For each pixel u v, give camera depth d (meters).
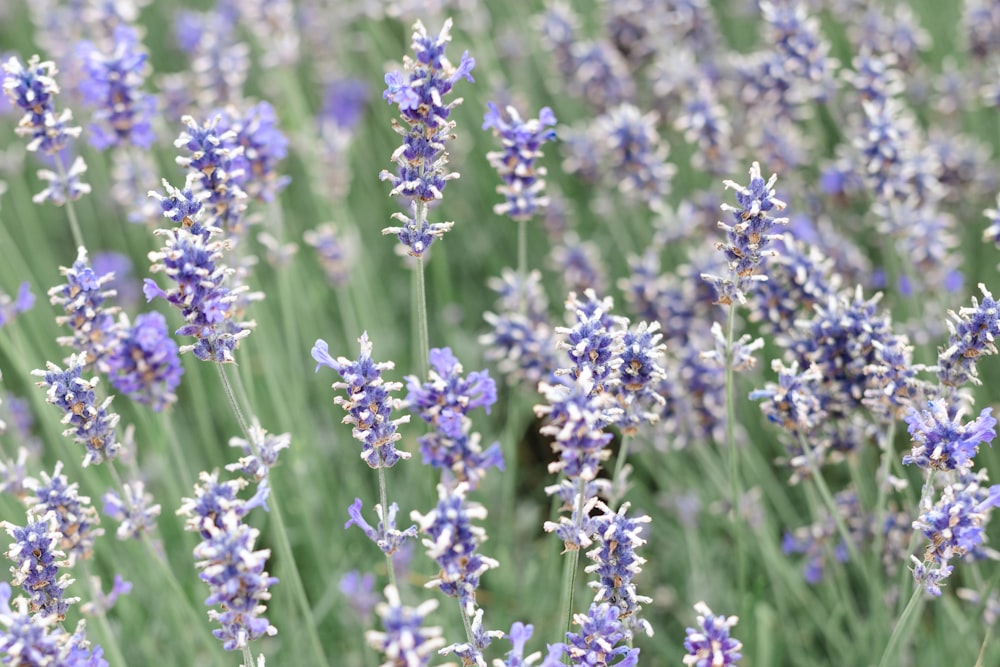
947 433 0.75
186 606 0.83
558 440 0.72
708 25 1.13
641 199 0.99
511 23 1.33
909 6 1.27
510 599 0.94
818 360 0.83
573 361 0.75
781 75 0.98
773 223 0.77
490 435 1.01
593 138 1.02
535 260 1.16
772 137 0.99
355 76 1.33
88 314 0.79
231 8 1.24
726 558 0.97
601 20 1.14
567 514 0.91
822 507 0.89
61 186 0.83
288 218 1.16
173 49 1.46
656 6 1.09
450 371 0.78
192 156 0.80
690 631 0.73
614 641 0.73
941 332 0.94
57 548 0.78
